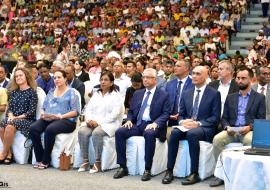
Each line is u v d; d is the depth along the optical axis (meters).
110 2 19.31
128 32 16.56
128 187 5.40
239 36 15.73
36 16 19.81
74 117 6.60
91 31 17.64
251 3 17.25
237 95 6.04
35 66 9.09
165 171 6.30
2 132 6.66
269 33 14.15
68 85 7.47
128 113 6.48
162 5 18.05
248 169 4.37
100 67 10.38
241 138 5.77
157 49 14.53
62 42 16.28
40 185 5.40
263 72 6.64
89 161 6.45
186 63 6.75
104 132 6.26
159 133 6.09
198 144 5.75
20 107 6.78
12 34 18.38
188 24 16.08
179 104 6.48
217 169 5.00
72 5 19.97
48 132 6.37
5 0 20.91
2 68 7.81
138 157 6.11
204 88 6.17
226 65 6.51
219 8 16.52
